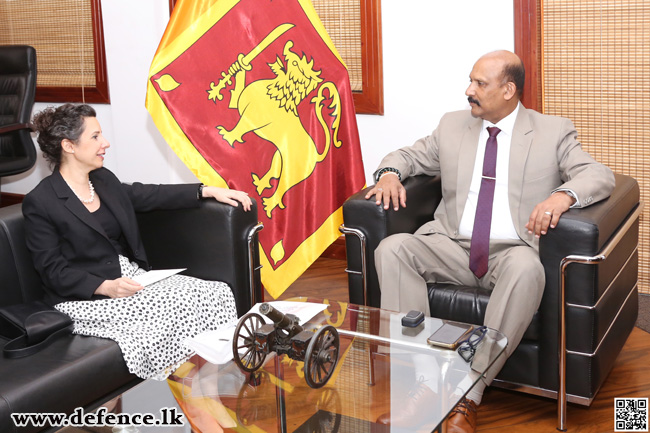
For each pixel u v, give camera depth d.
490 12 3.76
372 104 4.20
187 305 2.60
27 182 5.61
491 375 2.45
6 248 2.60
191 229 2.84
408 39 4.02
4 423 2.01
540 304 2.57
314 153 3.15
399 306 2.75
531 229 2.53
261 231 3.00
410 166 3.09
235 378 2.04
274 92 3.00
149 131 4.40
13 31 5.45
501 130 2.87
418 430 1.77
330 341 1.92
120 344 2.36
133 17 4.28
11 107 4.80
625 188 2.79
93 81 5.14
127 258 2.76
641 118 3.60
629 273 2.88
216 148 2.84
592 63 3.64
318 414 1.85
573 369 2.53
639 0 3.45
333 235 3.24
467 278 2.85
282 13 3.02
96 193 2.75
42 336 2.32
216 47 2.83
